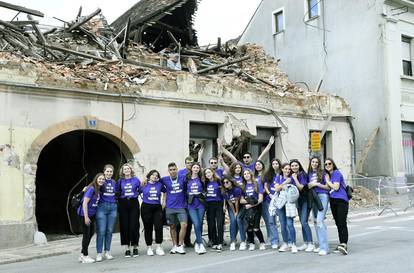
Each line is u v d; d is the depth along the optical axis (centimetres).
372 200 1848
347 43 2266
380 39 2125
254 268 746
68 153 1583
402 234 1067
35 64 1209
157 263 834
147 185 957
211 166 994
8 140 1124
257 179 965
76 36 1805
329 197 870
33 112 1168
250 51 2164
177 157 1417
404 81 2183
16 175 1128
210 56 2105
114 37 1861
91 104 1264
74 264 868
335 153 1897
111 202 910
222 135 1544
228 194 974
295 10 2531
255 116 1639
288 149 1725
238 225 961
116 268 804
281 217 922
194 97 1475
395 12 2180
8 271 820
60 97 1213
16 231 1098
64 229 1512
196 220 940
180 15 2261
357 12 2228
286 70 2555
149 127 1368
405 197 1953
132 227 930
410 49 2266
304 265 752
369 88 2162
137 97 1341
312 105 1822
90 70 1348
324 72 2361
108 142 1425
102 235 895
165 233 1246
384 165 2092
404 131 2189
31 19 1650
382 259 770
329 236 1107
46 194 1620
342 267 719
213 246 977
